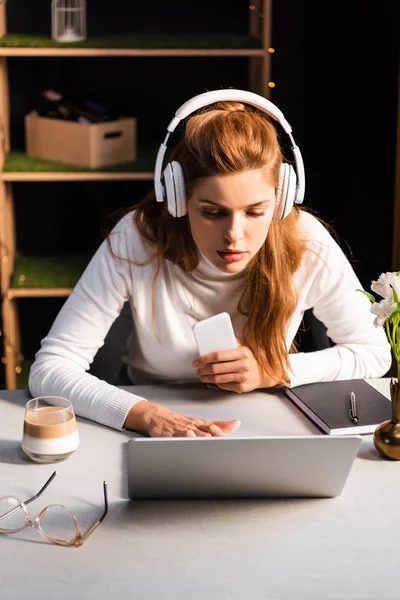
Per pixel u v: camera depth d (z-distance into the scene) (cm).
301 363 188
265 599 118
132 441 133
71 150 324
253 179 160
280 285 184
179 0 352
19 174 318
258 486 143
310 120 360
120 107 361
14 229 362
